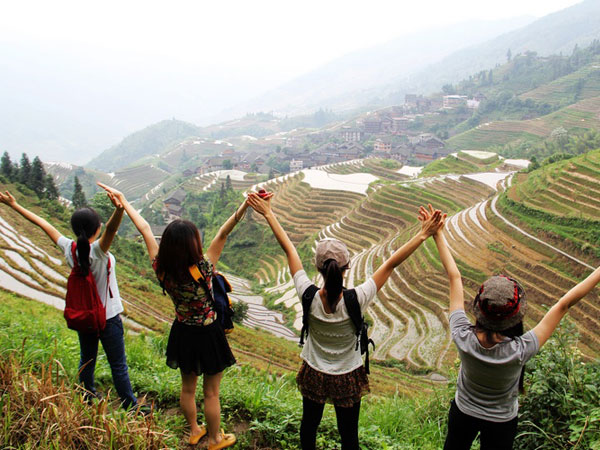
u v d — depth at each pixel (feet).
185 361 13.88
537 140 426.92
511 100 560.20
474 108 640.17
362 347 12.58
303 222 260.42
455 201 221.87
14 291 84.89
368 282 12.28
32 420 13.19
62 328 33.58
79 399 14.17
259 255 248.93
